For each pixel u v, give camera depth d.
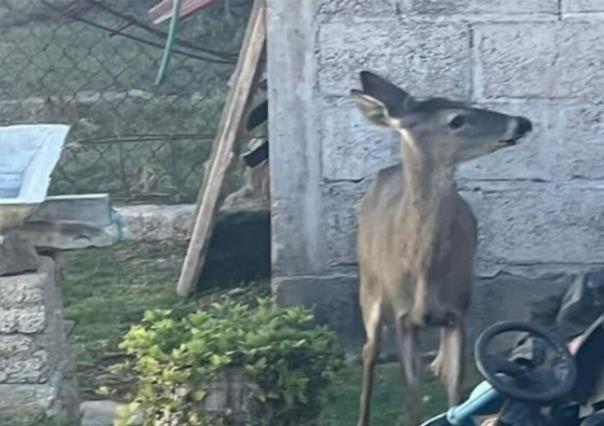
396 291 7.36
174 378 6.69
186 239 11.15
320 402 6.91
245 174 11.16
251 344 6.71
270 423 6.76
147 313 7.17
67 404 7.80
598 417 4.59
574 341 4.96
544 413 4.74
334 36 8.75
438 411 8.12
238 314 7.25
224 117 9.55
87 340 9.24
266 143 10.47
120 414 6.95
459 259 7.29
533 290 8.85
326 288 8.92
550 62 8.70
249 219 10.22
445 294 7.29
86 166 13.02
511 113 8.76
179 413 6.74
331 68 8.77
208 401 6.72
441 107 7.20
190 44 12.84
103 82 15.17
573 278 8.82
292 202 8.88
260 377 6.71
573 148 8.76
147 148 13.35
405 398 7.85
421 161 7.20
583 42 8.67
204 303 9.87
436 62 8.74
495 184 8.80
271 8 8.75
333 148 8.83
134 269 10.67
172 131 14.09
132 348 6.87
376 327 7.59
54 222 7.46
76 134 13.88
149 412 6.82
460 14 8.70
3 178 7.55
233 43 14.71
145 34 15.22
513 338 8.55
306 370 6.82
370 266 7.59
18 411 7.42
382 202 7.57
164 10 11.34
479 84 8.75
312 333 6.88
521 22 8.68
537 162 8.77
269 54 8.78
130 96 14.56
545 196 8.80
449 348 7.41
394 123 7.24
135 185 12.48
